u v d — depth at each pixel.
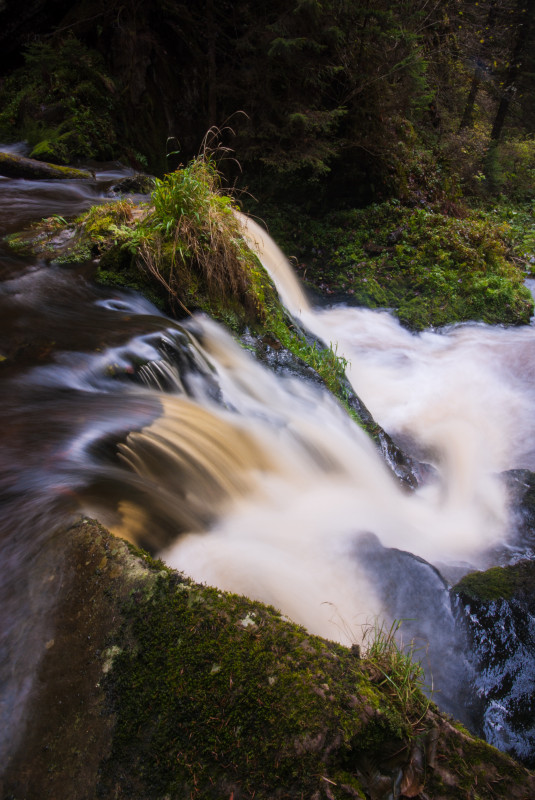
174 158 11.41
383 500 4.36
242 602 2.07
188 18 10.70
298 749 1.71
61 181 8.52
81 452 3.00
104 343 4.14
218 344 4.97
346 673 1.93
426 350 7.59
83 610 2.02
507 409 6.26
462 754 1.87
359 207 10.37
